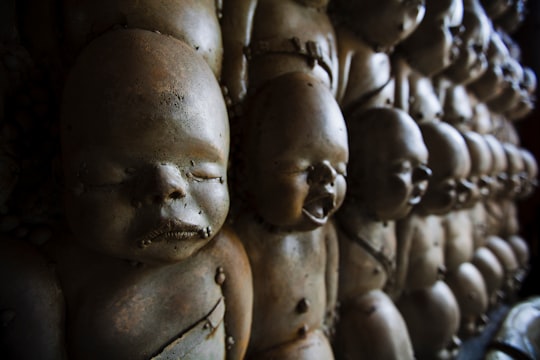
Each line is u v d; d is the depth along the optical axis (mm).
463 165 1048
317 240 783
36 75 521
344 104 904
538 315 1263
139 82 452
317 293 777
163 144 458
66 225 537
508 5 1619
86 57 472
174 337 550
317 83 678
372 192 862
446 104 1262
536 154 2113
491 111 1690
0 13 512
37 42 530
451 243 1279
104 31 511
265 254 711
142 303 531
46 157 523
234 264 626
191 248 511
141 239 469
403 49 1072
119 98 446
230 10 688
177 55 492
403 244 1070
